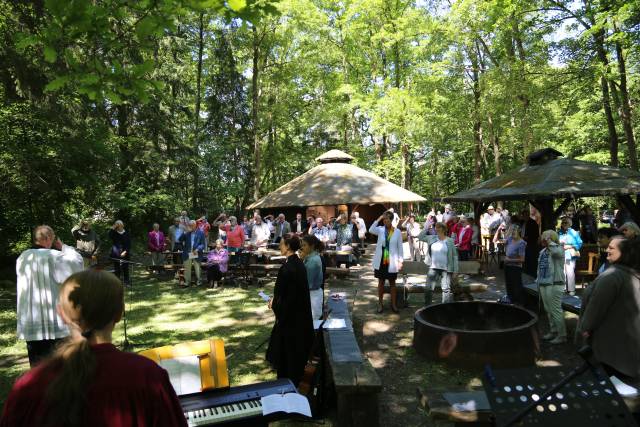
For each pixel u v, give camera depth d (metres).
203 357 3.06
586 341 3.64
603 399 2.20
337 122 29.66
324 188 19.39
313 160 32.53
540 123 19.22
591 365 2.29
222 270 11.23
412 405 4.71
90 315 1.44
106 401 1.34
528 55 18.23
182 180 22.61
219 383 3.05
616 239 3.56
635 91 20.58
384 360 6.04
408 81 26.17
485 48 21.64
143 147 20.09
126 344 6.40
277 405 2.84
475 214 13.82
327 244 13.64
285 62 28.34
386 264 8.38
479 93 21.67
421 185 43.41
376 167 27.75
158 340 6.87
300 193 19.38
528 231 10.20
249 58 30.45
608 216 28.45
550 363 5.77
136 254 18.19
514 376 2.33
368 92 28.45
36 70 10.26
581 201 26.88
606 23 14.04
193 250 11.41
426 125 22.17
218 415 2.73
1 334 7.36
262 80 28.77
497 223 14.92
